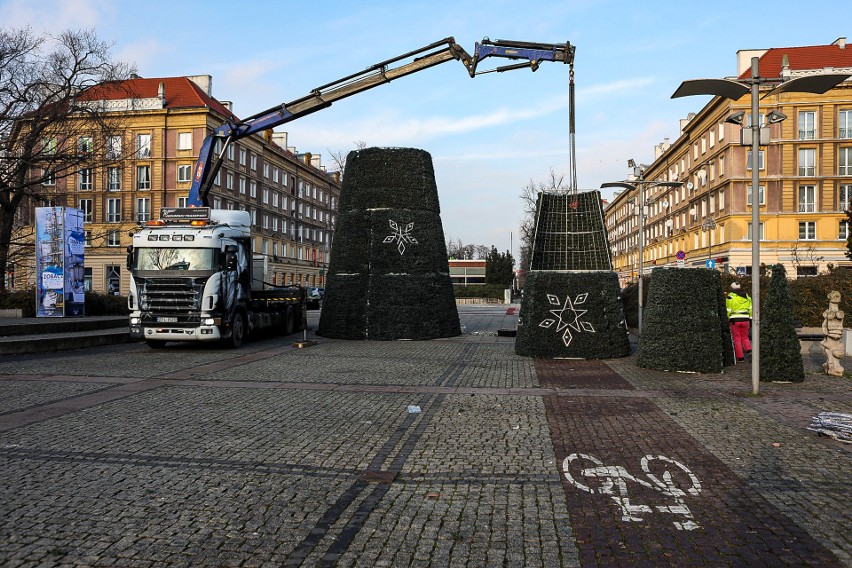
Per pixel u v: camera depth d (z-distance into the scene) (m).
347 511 4.73
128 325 23.22
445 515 4.66
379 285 20.44
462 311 42.97
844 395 9.58
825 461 6.00
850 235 35.88
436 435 7.11
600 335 14.60
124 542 4.12
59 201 33.47
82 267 23.34
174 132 55.44
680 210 66.31
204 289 16.12
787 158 49.91
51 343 16.47
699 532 4.31
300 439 6.91
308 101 20.08
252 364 13.55
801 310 19.30
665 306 12.50
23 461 6.00
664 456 6.20
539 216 16.25
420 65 19.14
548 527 4.41
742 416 8.06
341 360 14.38
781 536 4.23
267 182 67.69
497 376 11.80
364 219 20.91
